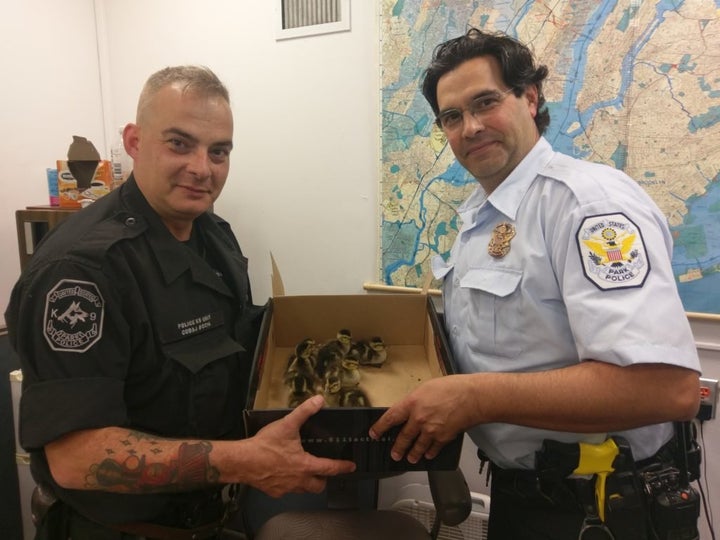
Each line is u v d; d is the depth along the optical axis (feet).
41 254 2.98
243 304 4.02
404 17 5.36
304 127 6.09
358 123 5.83
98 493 3.17
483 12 5.03
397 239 5.83
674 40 4.43
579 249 2.50
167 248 3.35
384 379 4.01
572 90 4.82
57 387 2.63
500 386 2.45
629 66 4.60
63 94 6.43
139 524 3.25
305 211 6.26
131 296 3.03
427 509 5.32
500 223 3.13
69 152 5.40
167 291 3.30
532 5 4.83
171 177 3.21
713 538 4.62
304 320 4.47
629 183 2.78
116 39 6.88
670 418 2.28
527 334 2.89
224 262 3.92
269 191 6.39
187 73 3.26
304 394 3.71
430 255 5.69
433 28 5.25
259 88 6.23
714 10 4.28
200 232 3.96
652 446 2.98
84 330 2.75
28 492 5.49
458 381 2.51
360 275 6.13
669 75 4.50
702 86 4.41
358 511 3.94
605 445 2.73
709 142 4.47
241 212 6.58
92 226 3.12
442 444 2.56
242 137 6.40
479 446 3.43
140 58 6.81
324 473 2.59
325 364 3.96
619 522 2.69
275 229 6.44
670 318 2.27
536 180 3.00
